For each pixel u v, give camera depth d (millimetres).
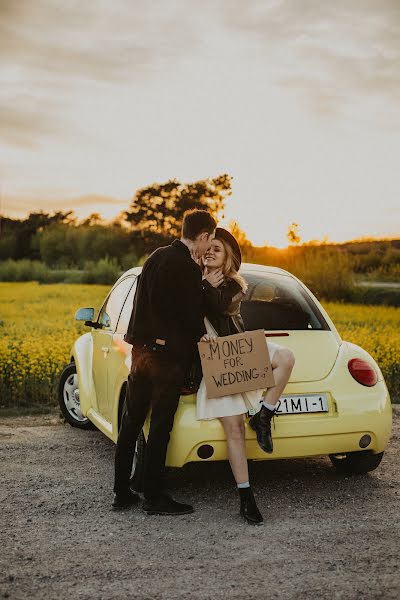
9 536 4406
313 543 4234
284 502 5016
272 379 4633
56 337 14156
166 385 4605
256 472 5766
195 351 4711
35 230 85188
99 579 3750
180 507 4773
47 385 9406
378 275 38062
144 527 4547
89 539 4344
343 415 4930
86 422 7445
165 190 81250
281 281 5945
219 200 81250
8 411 8523
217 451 4703
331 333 5543
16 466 6039
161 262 4605
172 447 4727
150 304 4629
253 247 34531
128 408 4840
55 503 5055
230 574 3797
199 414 4637
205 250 4699
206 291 4633
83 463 6141
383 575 3764
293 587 3625
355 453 5508
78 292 35656
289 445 4840
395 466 5965
